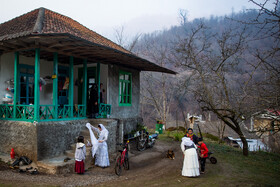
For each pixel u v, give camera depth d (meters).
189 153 6.51
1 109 8.14
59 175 6.23
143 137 11.21
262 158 9.98
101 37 12.16
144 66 11.56
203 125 19.03
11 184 5.23
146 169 7.50
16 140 7.43
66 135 7.88
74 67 11.47
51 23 8.59
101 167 7.49
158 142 13.25
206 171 7.19
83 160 6.61
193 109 21.09
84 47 7.12
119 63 10.83
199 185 5.68
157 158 9.30
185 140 6.71
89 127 7.55
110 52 7.82
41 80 7.73
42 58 9.66
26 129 7.15
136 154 9.82
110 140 8.90
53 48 7.48
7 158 7.27
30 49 7.44
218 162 8.49
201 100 10.45
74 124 8.29
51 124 7.32
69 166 6.68
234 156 9.83
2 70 8.35
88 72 11.27
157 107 23.64
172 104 27.09
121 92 11.52
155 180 6.12
